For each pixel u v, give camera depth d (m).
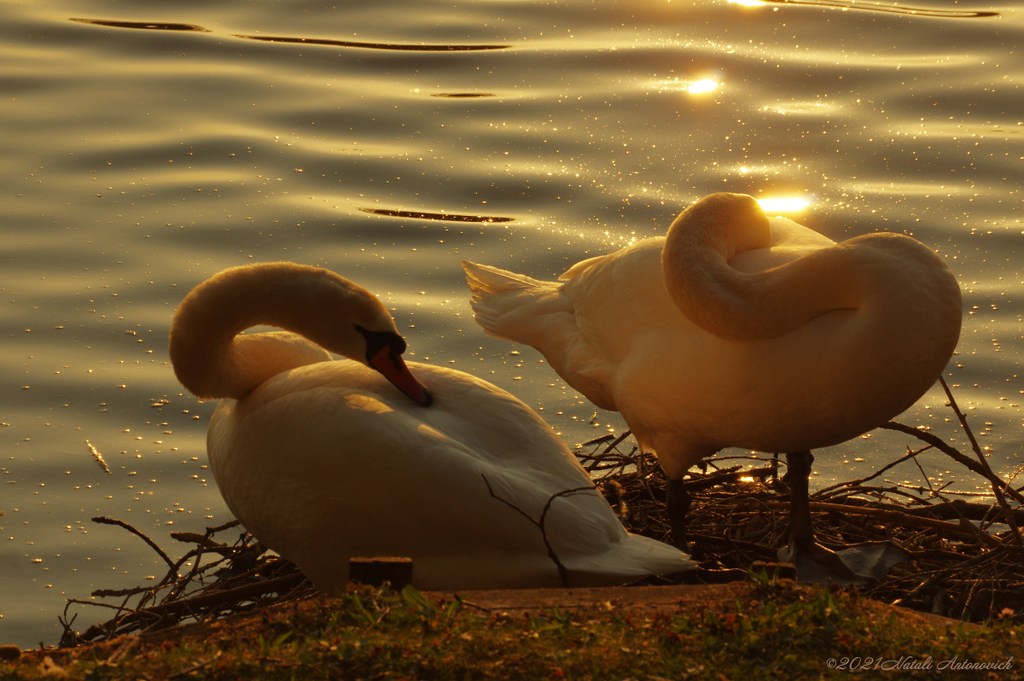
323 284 6.79
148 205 14.14
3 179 14.65
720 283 6.49
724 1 21.19
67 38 19.53
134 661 4.39
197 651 4.46
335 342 6.78
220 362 6.89
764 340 6.45
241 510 6.62
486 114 16.73
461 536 5.89
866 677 4.25
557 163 15.26
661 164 15.20
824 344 6.24
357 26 20.31
